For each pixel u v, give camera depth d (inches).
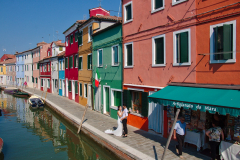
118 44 522.9
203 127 306.3
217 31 284.2
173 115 356.5
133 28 460.4
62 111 695.7
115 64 543.5
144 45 426.9
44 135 538.0
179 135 285.1
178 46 348.8
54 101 948.0
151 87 403.5
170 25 361.7
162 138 375.6
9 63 2276.1
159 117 389.1
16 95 1428.4
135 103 478.0
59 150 431.8
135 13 451.5
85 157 393.7
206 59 304.0
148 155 294.7
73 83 976.3
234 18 270.5
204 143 304.3
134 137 385.4
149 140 365.7
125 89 493.4
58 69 1205.1
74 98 977.5
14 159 384.2
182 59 339.0
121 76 514.0
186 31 332.2
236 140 267.6
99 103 656.4
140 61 439.8
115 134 398.9
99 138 403.5
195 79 319.9
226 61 278.7
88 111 689.0
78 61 852.0
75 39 890.7
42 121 696.4
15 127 620.7
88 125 492.1
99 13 825.5
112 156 350.3
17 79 2124.8
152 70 406.6
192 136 307.4
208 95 262.8
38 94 1254.3
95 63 680.4
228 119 277.9
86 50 757.3
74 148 441.1
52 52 1337.4
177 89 319.3
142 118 438.0
